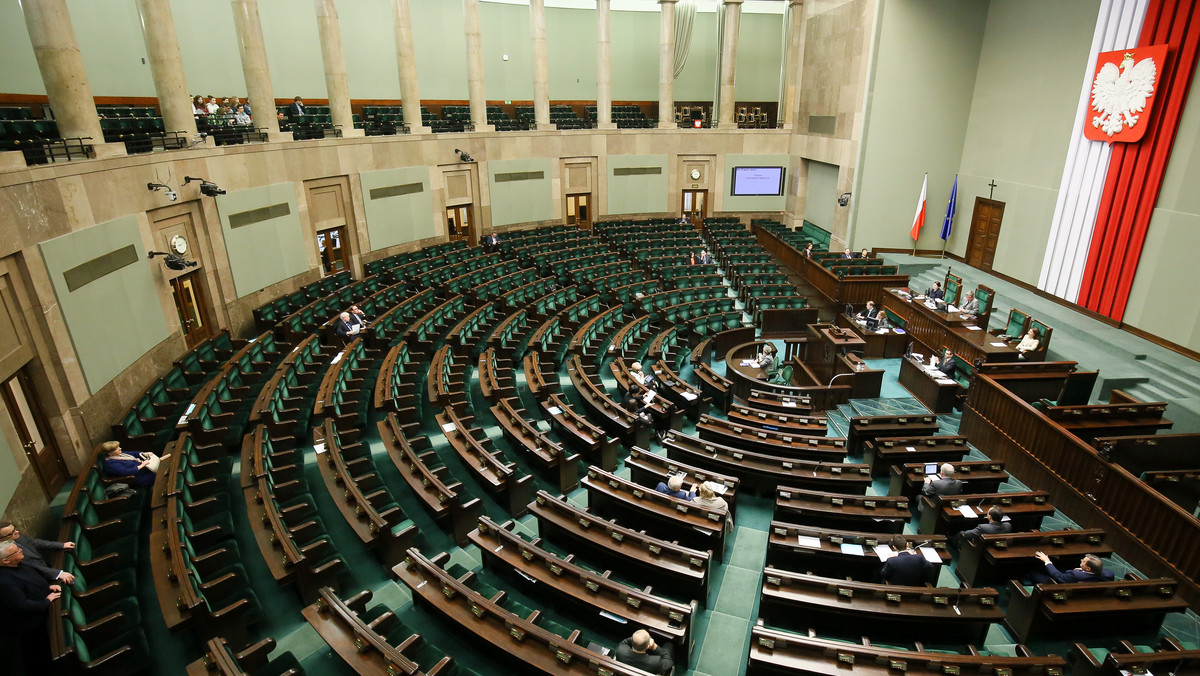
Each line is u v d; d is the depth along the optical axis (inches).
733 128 1000.2
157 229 453.7
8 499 269.7
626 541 266.4
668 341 553.9
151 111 625.9
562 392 436.5
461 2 978.7
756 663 211.3
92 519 268.5
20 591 198.2
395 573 242.8
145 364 417.4
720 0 983.6
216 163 517.0
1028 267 649.0
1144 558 303.4
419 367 476.1
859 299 662.5
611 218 1011.9
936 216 786.2
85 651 200.7
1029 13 637.9
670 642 219.1
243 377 424.5
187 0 695.1
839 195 824.9
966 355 514.3
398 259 732.7
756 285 679.1
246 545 276.1
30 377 323.6
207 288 511.8
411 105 770.2
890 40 724.0
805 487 338.6
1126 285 529.3
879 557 261.7
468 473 349.4
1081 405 425.1
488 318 574.6
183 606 210.4
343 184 693.9
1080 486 343.3
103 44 611.8
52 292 334.3
